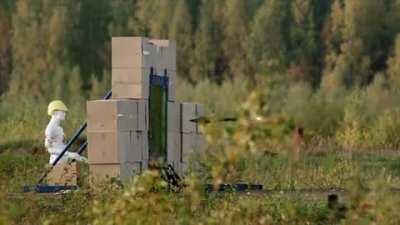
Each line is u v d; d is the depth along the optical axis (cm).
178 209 3269
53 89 14650
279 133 2483
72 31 15450
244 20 15450
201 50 15538
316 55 15025
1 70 15662
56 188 4912
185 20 15712
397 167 6241
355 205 2962
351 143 7388
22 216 4138
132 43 5197
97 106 5038
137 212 2966
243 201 3831
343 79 14325
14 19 15538
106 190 4091
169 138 5472
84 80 15362
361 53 14662
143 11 15825
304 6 15062
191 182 3228
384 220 3069
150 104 5294
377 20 14775
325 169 5681
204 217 3369
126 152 5066
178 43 15638
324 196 4522
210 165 2741
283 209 3862
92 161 5028
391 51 14625
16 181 5072
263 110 2491
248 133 2483
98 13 15738
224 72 15538
